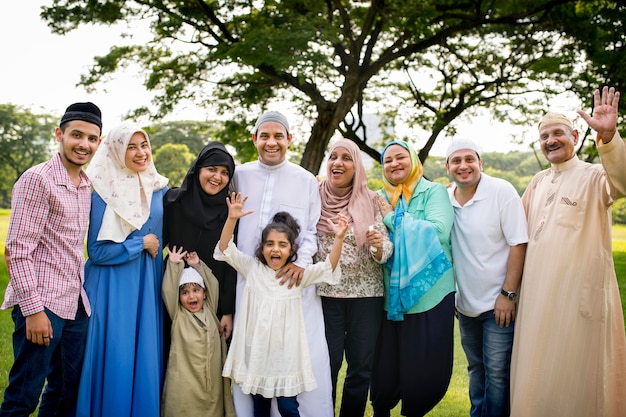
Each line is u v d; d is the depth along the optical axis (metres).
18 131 57.31
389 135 17.47
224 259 3.31
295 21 10.53
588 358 3.13
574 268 3.17
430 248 3.35
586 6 11.43
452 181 3.94
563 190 3.31
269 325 3.19
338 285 3.40
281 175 3.64
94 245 3.20
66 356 3.14
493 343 3.48
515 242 3.41
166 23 11.91
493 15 11.80
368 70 11.80
